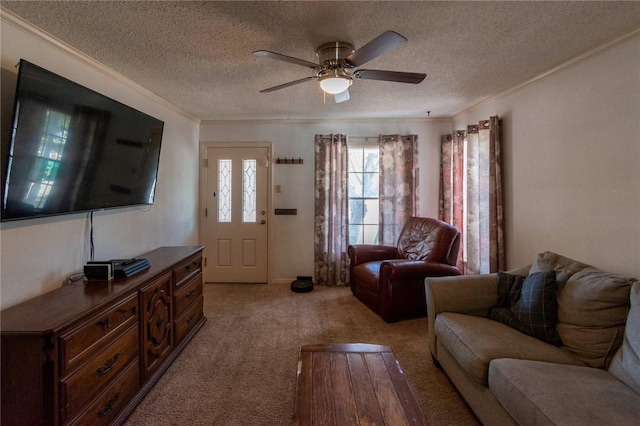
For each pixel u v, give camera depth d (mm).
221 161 4266
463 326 1896
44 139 1650
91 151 1991
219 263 4309
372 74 2031
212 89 2918
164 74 2547
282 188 4273
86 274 1907
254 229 4293
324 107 3588
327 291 3961
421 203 4230
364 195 4316
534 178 2717
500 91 3039
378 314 3168
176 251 2814
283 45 2037
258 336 2725
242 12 1664
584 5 1615
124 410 1716
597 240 2127
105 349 1582
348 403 1238
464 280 2230
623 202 1950
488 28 1842
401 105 3527
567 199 2371
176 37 1936
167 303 2244
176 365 2262
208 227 4277
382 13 1679
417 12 1673
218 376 2131
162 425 1684
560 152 2432
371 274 3305
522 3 1599
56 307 1485
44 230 1836
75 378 1380
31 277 1753
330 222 4188
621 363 1401
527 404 1236
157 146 2809
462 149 3773
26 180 1578
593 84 2141
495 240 3131
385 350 1669
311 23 1776
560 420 1107
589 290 1683
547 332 1735
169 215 3438
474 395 1680
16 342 1253
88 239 2191
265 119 4180
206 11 1654
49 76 1643
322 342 2619
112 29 1832
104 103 2074
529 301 1854
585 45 2057
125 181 2393
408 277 2980
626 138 1927
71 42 1989
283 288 4090
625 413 1128
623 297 1566
